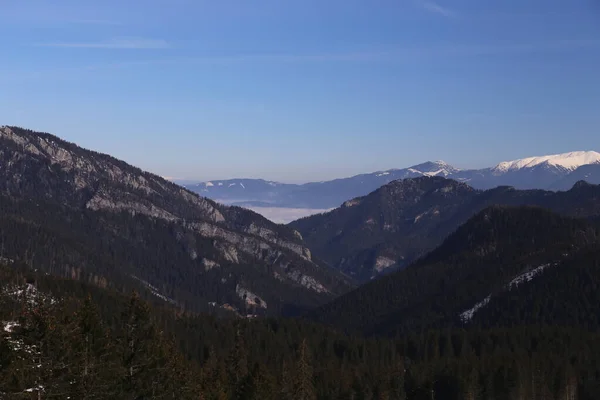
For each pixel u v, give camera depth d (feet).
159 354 248.11
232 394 389.60
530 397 519.60
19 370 194.29
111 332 254.68
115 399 226.17
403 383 549.95
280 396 418.51
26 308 217.97
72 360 209.05
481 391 518.78
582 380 539.29
